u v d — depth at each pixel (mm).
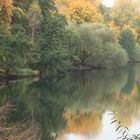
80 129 28266
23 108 32969
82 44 66188
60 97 41094
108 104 37969
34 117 29984
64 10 78938
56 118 31078
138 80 59031
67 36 61156
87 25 70250
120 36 87750
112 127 28781
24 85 47375
